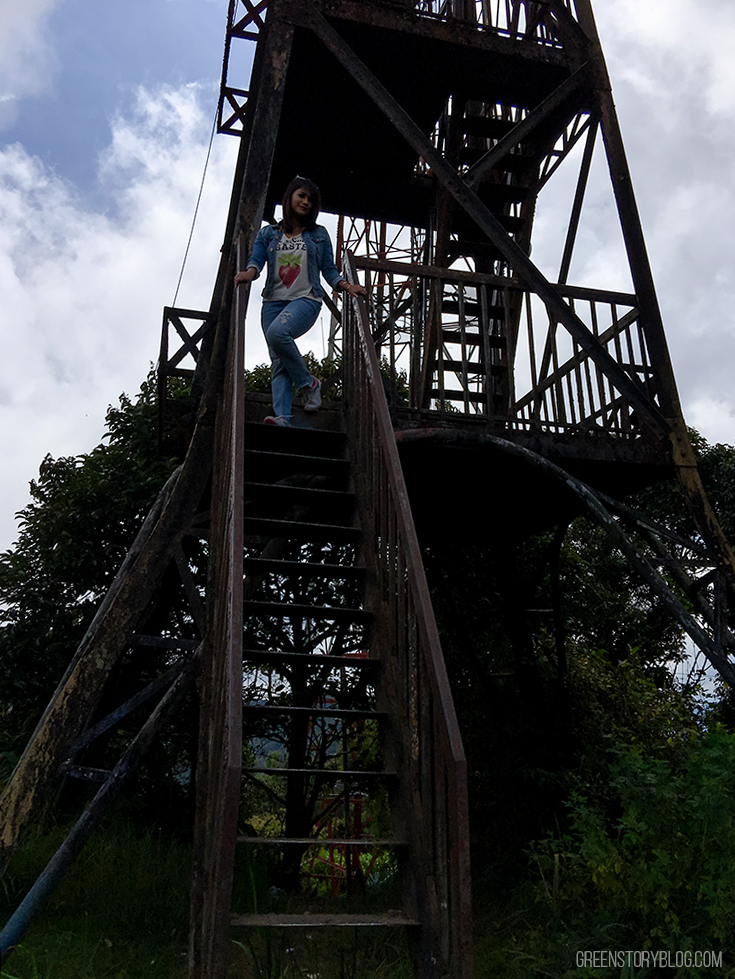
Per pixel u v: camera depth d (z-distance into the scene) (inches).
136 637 187.3
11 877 166.9
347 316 197.5
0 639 292.5
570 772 236.5
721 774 147.1
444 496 248.4
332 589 319.6
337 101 259.4
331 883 300.8
